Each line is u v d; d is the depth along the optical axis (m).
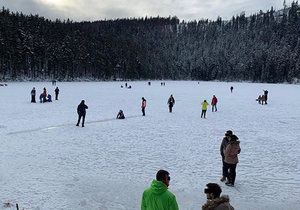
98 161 14.11
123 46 172.62
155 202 5.39
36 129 21.25
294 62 162.25
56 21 150.50
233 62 188.75
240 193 10.88
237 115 32.53
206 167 13.74
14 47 104.06
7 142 17.19
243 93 68.69
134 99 47.28
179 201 9.88
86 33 148.50
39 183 10.98
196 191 10.83
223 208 4.71
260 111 36.41
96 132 21.12
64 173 12.23
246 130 23.83
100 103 40.22
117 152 15.88
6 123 23.19
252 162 14.91
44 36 123.25
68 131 21.06
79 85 89.62
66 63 122.31
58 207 9.08
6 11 122.19
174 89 80.31
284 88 99.19
